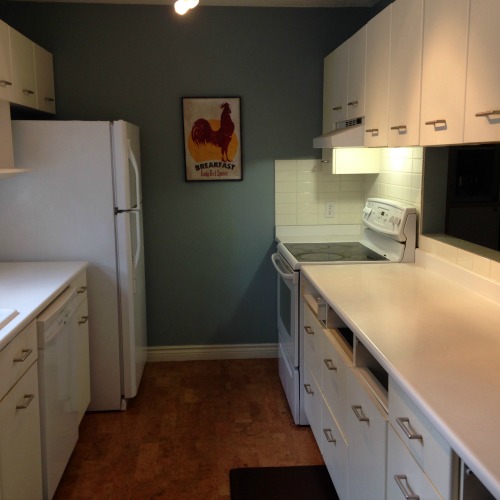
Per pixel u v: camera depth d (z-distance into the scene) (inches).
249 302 167.9
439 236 118.3
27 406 84.7
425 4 87.2
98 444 120.9
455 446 47.8
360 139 123.0
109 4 152.8
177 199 161.9
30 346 87.4
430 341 72.6
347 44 133.3
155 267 164.7
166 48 155.7
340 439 90.0
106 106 156.4
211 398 142.9
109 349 133.4
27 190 127.2
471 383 59.3
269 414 134.0
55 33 152.6
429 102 86.4
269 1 150.4
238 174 161.8
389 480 67.3
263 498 102.5
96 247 129.5
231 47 157.0
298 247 144.4
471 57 72.9
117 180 128.0
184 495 103.1
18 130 125.2
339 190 164.2
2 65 113.6
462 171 112.3
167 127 158.6
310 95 159.9
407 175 128.0
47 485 94.4
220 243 164.9
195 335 168.7
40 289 102.3
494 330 76.9
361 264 122.6
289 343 132.0
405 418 61.3
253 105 159.5
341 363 88.4
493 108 67.6
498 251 98.9
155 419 132.0
